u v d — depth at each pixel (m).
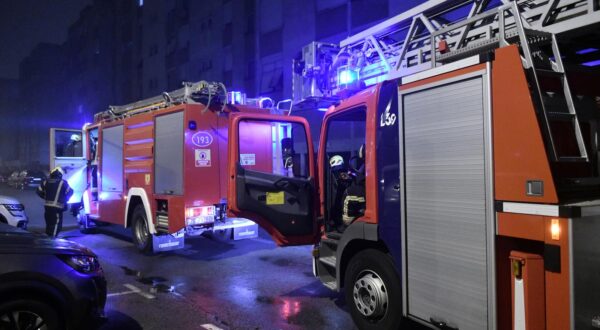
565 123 3.06
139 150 8.62
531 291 2.80
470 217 3.12
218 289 6.01
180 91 7.80
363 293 4.22
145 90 37.66
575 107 3.37
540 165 2.72
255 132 7.93
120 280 6.50
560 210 2.60
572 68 3.51
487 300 2.99
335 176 5.25
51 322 3.57
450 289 3.29
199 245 9.20
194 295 5.74
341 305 5.31
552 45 3.34
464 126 3.18
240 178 5.03
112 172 9.61
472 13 4.67
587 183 2.99
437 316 3.40
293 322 4.74
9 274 3.43
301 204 5.41
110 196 9.64
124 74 43.31
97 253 8.49
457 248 3.23
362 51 6.09
